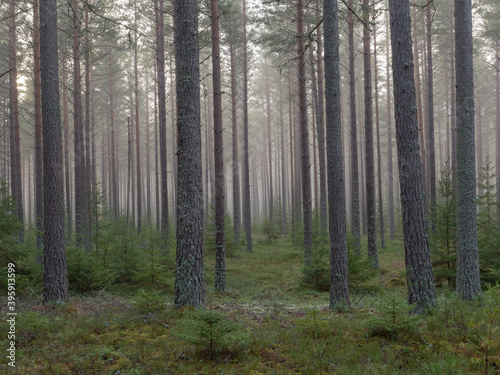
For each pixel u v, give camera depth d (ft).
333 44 30.71
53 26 31.19
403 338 20.56
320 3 63.82
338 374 17.30
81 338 22.50
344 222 30.94
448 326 21.85
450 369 16.19
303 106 50.60
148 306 28.30
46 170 30.53
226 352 20.29
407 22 26.09
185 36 30.07
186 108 29.91
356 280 40.42
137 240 49.39
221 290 42.37
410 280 25.52
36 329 23.38
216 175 44.86
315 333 22.35
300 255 64.03
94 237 43.19
